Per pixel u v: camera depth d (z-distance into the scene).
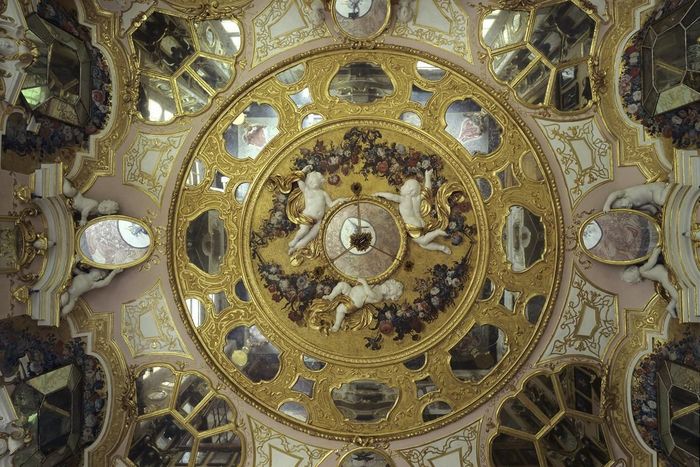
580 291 11.10
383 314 11.43
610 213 10.60
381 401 11.36
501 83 10.98
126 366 11.04
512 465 11.01
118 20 10.38
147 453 11.03
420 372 11.35
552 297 11.09
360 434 11.24
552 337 11.17
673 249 9.80
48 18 9.22
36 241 9.18
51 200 9.48
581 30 10.46
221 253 11.41
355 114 11.34
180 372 11.23
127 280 11.07
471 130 11.27
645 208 10.48
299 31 11.03
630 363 10.77
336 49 11.08
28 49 8.09
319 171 11.44
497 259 11.25
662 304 10.44
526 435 10.98
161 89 10.98
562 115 10.96
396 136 11.40
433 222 11.31
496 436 11.11
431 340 11.33
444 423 11.19
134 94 10.78
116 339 11.05
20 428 8.16
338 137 11.45
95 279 10.52
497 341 11.24
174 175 11.26
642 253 10.41
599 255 10.73
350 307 11.31
